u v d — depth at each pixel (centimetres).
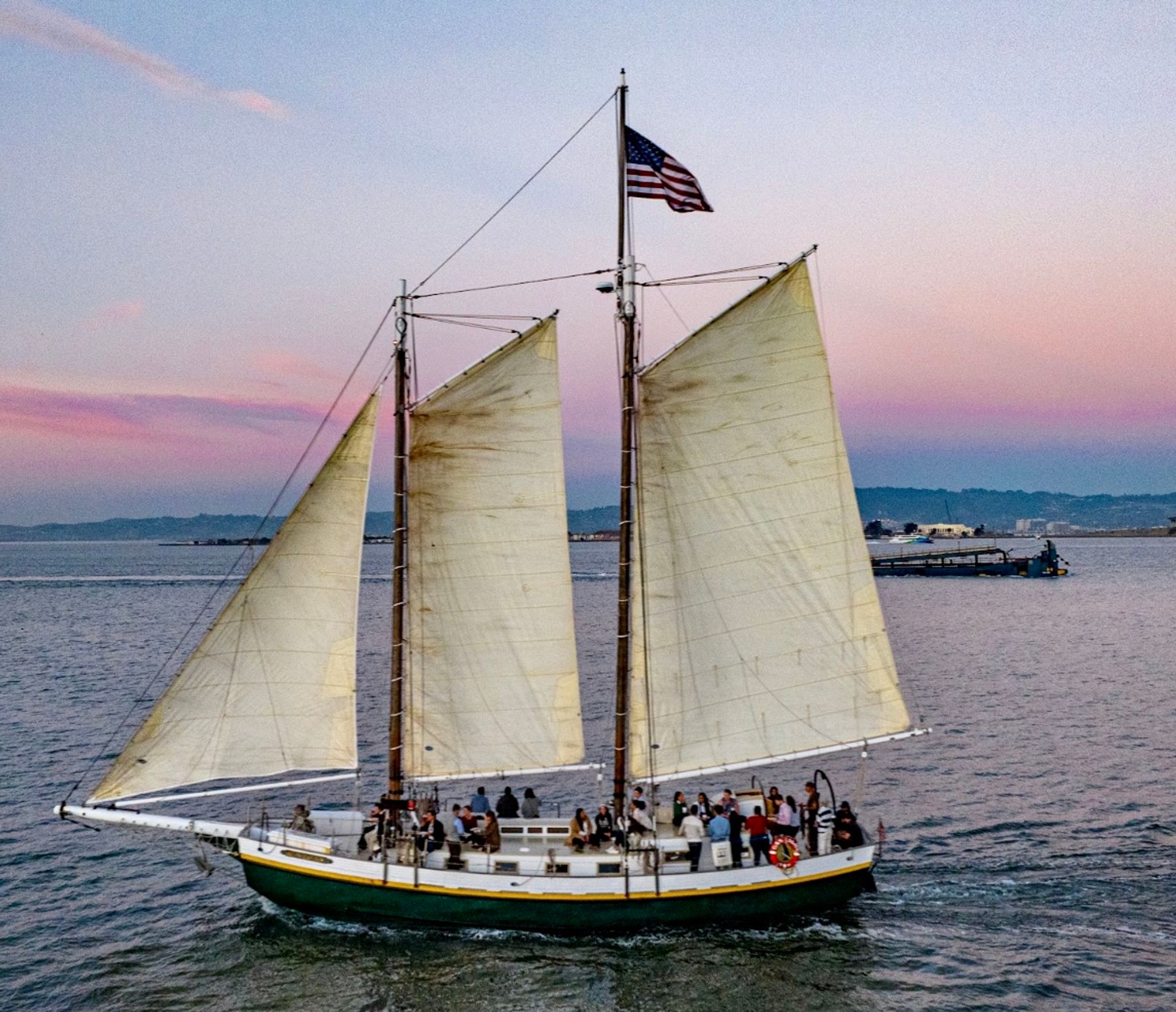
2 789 5012
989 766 5328
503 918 3203
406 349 3438
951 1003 2797
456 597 3397
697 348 3341
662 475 3381
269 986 2930
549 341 3362
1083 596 17012
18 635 11631
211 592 18862
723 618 3397
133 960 3109
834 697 3391
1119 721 6444
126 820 3284
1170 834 4128
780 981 2920
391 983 2930
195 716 3219
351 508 3284
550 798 4825
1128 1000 2805
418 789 4962
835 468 3372
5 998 2877
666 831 3403
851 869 3309
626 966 3011
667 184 3372
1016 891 3562
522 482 3384
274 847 3291
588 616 14025
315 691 3297
